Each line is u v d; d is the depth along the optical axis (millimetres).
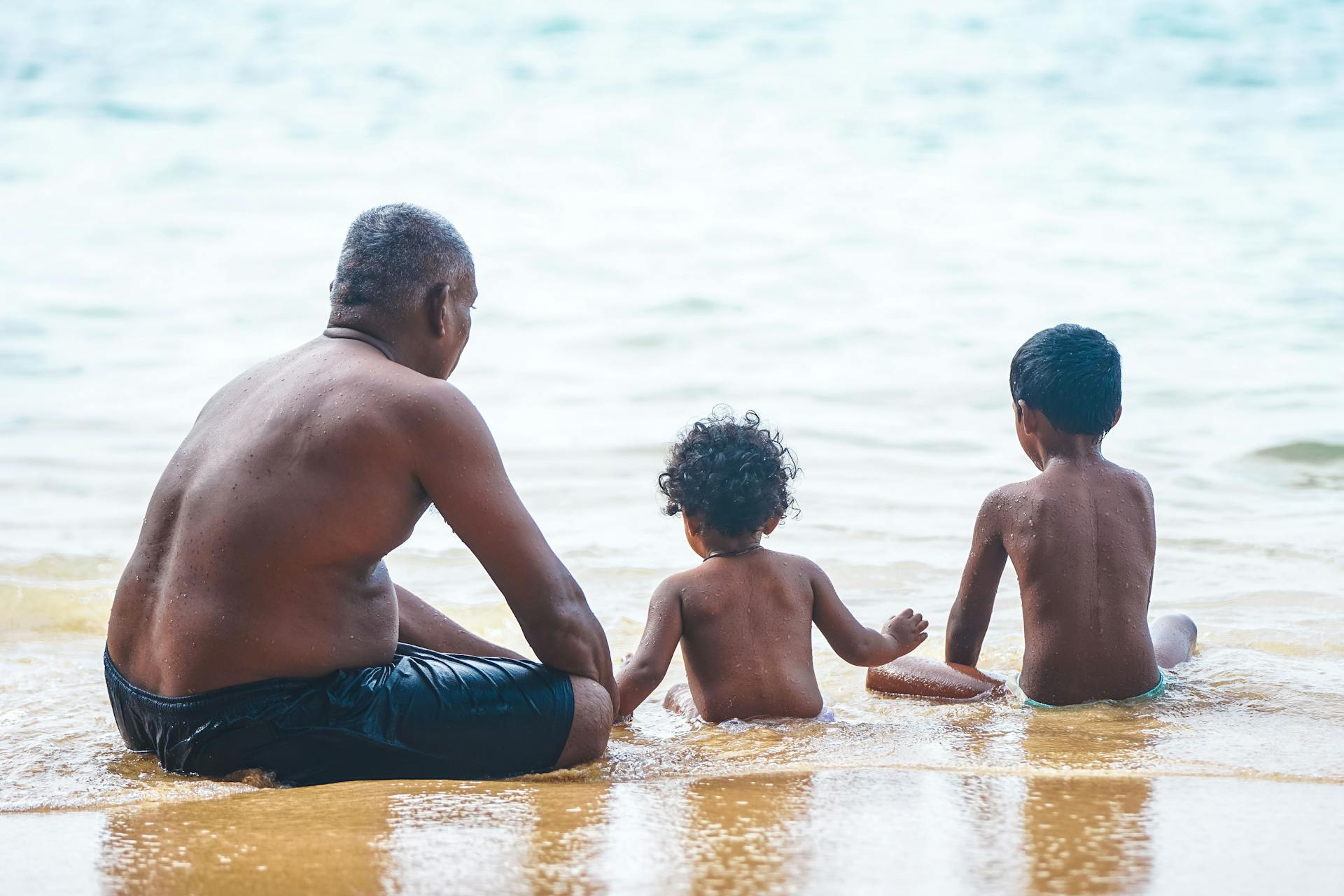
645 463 12477
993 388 15828
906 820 3818
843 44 62000
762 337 19422
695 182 37156
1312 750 4953
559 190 36094
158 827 3896
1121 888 3188
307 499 4770
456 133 45438
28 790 4707
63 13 68750
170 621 4863
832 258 26578
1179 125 43625
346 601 4934
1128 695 6027
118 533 10156
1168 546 9281
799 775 4574
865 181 36594
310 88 53656
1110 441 12812
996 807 3963
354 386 4910
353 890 3246
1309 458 11961
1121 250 26422
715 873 3324
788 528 10031
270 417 4934
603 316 21281
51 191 34594
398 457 4840
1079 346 6426
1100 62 56094
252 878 3359
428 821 3889
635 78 55625
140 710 5012
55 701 6184
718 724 5949
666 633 6148
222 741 4836
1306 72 52188
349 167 39344
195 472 5023
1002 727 5566
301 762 4848
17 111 46875
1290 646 6895
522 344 19172
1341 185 33156
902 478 11750
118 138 42750
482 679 5039
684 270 25562
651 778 4887
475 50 61906
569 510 10859
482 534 4945
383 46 63000
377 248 5293
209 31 65438
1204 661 6602
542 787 4480
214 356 18453
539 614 5066
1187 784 4273
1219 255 25422
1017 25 65125
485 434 5000
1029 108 48125
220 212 32438
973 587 6672
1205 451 12289
